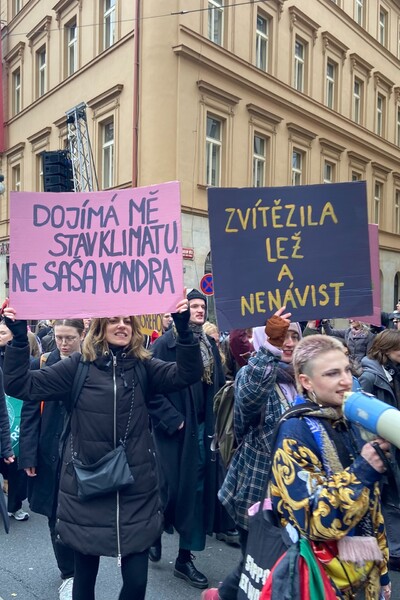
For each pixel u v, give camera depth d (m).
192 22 14.05
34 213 2.79
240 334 3.65
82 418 2.57
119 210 2.78
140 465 2.57
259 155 16.70
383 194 23.17
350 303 2.78
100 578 3.72
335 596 1.79
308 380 1.99
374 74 21.97
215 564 3.96
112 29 15.36
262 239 2.77
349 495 1.71
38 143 19.25
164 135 13.70
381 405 1.69
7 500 5.00
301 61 18.25
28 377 2.57
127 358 2.67
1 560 4.01
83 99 16.34
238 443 2.81
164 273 2.68
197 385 3.78
